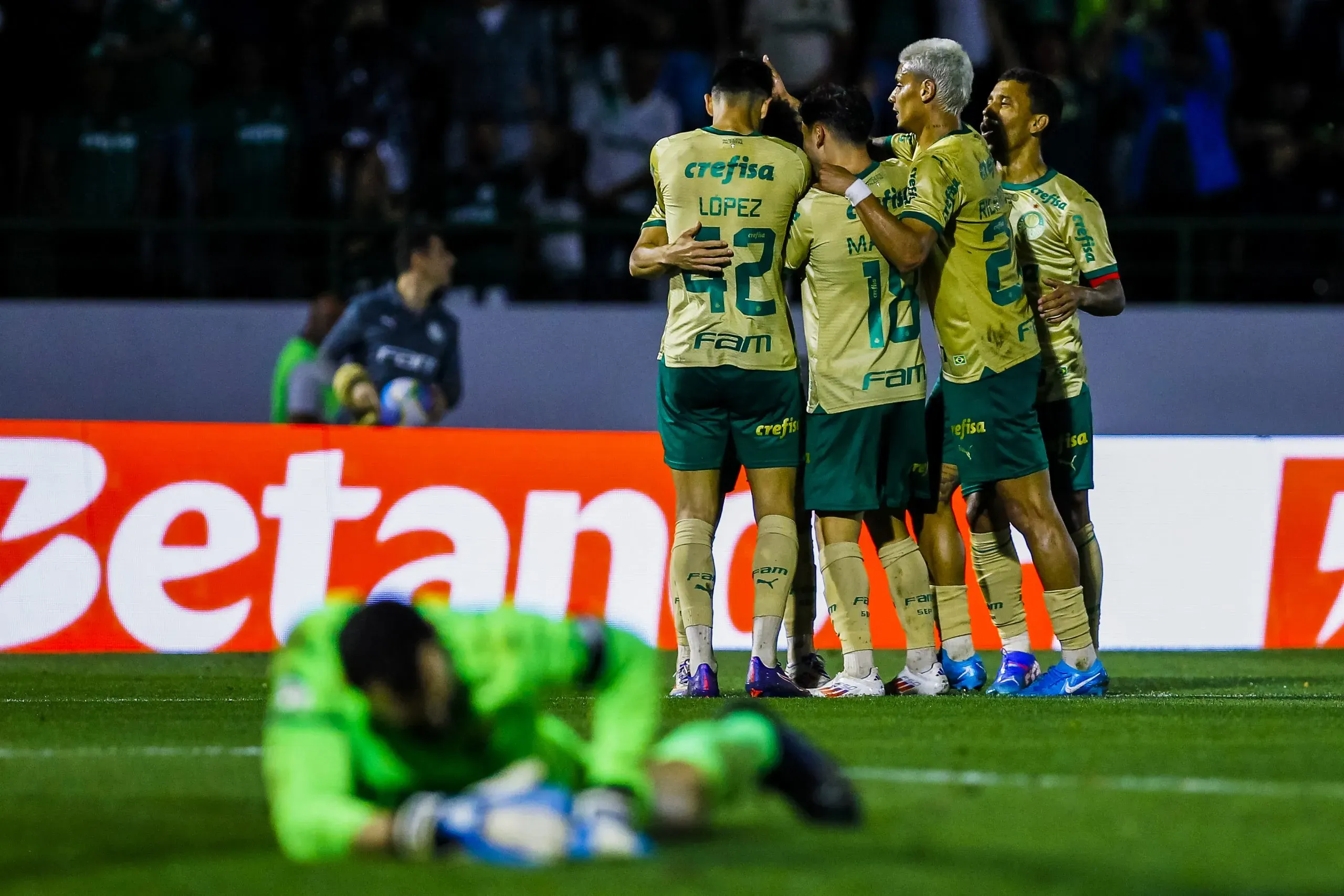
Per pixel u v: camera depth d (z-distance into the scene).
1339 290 41.09
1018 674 23.28
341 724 10.45
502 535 31.52
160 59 41.72
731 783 10.83
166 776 15.01
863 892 9.80
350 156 41.78
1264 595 32.19
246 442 31.34
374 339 34.53
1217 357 37.69
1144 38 42.75
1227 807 12.80
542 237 41.84
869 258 21.64
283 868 10.63
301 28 42.69
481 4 43.72
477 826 9.93
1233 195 42.41
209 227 39.00
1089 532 24.59
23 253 39.59
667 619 31.72
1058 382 24.05
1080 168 41.94
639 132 42.88
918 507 23.81
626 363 37.47
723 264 21.50
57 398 36.81
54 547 30.84
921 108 22.56
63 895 10.07
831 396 21.81
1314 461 32.41
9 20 41.19
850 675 22.34
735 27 45.22
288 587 31.22
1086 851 11.08
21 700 22.72
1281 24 44.31
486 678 10.52
